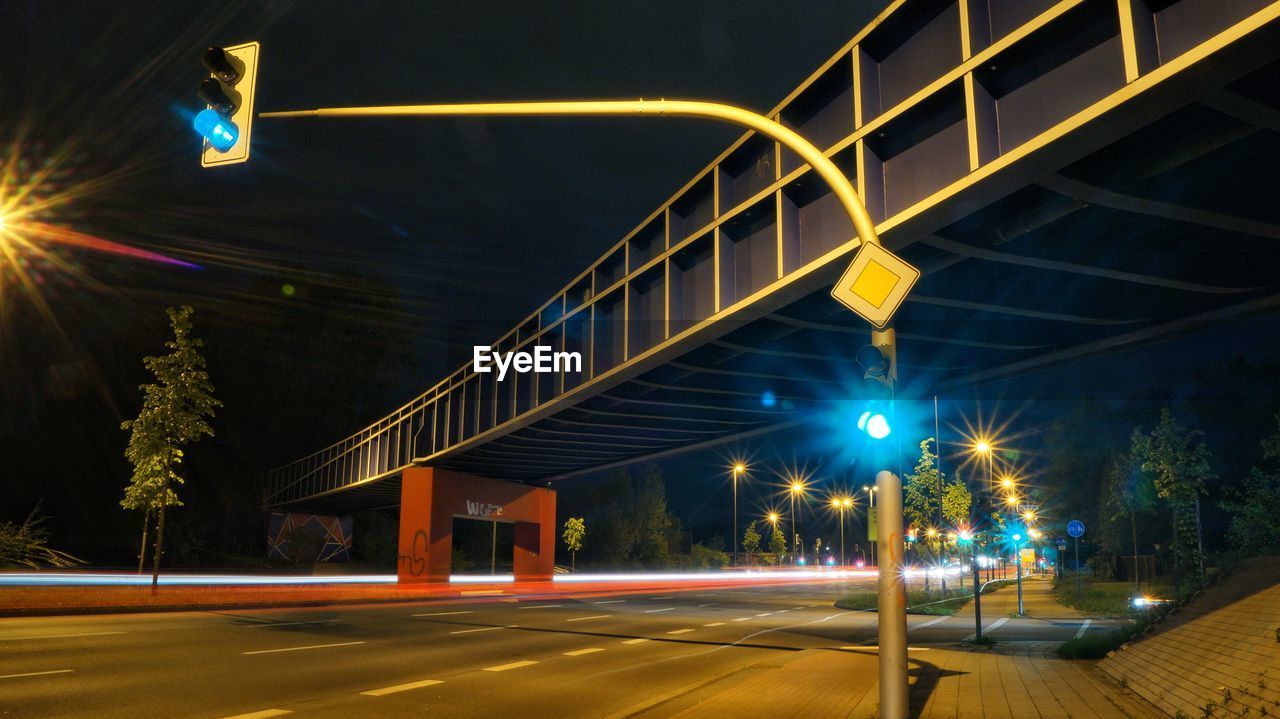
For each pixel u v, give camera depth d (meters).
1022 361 22.52
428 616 25.16
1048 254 14.72
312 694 10.61
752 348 22.25
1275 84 9.55
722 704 10.27
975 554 19.39
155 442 27.27
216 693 10.32
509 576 58.91
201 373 28.62
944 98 12.68
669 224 21.80
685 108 8.92
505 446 40.53
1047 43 10.97
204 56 9.12
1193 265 15.48
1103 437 54.00
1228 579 14.25
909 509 38.06
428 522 42.94
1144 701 9.66
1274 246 15.05
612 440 39.34
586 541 87.94
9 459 58.75
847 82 15.27
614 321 25.86
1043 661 14.41
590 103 9.21
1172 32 9.48
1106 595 34.84
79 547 54.47
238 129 9.16
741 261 18.94
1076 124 9.96
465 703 10.47
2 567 37.25
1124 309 18.38
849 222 14.86
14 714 8.65
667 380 27.16
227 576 50.72
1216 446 42.44
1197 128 10.84
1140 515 42.44
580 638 19.70
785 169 16.75
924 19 13.29
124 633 16.47
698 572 93.00
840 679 12.50
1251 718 6.84
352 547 78.69
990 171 11.21
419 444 44.81
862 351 8.36
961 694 10.46
